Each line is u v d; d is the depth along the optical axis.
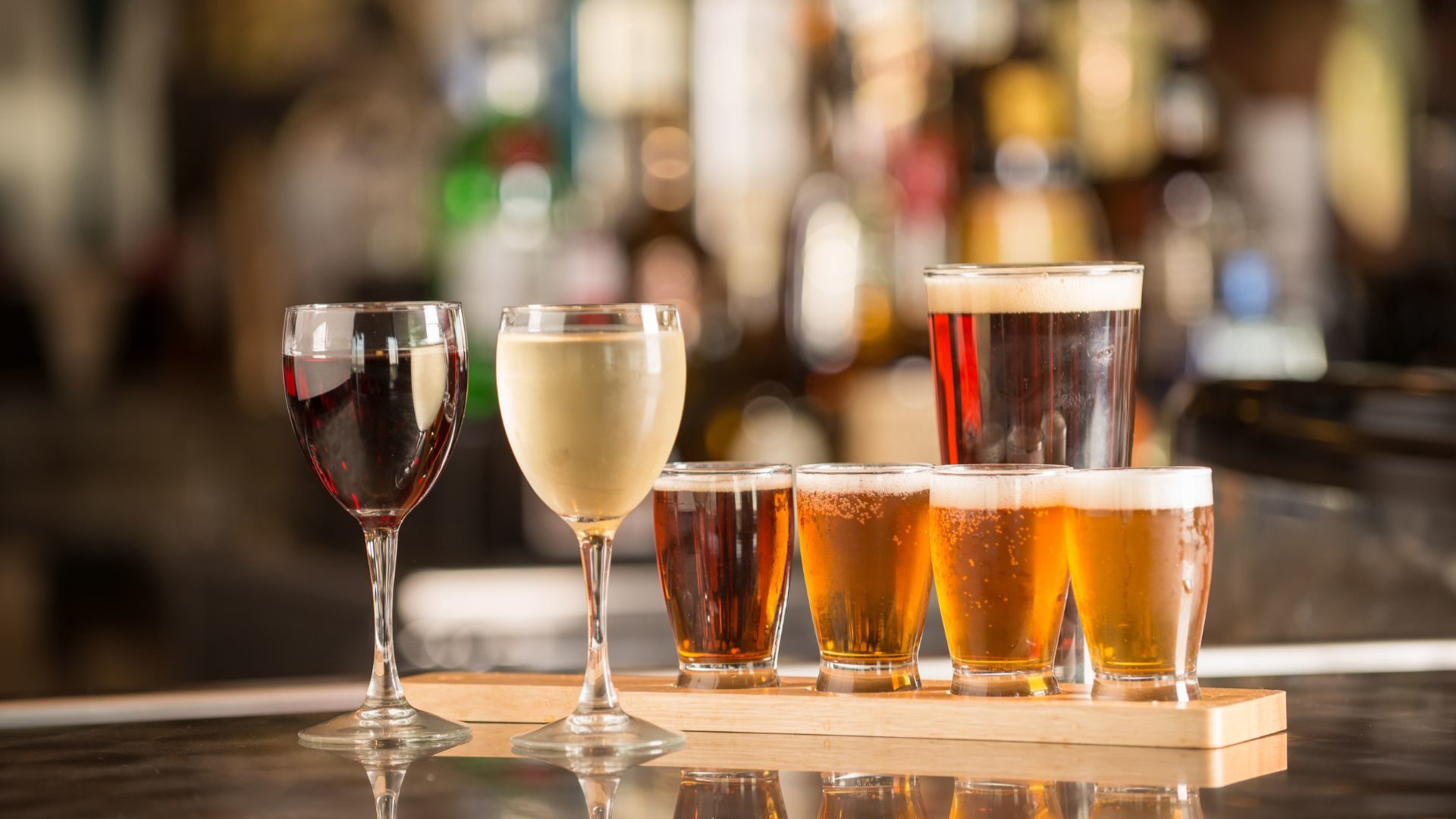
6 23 4.81
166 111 4.85
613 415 1.15
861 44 3.49
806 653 2.80
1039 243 3.45
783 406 3.47
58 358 4.84
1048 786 0.96
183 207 4.87
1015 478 1.16
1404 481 1.62
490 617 2.86
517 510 3.24
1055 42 3.64
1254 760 1.01
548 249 3.43
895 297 3.41
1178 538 1.10
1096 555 1.11
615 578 2.90
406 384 1.20
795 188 3.82
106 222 4.88
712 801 0.93
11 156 4.85
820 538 1.20
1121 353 1.26
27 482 4.74
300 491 3.66
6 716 1.22
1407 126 4.04
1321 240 4.02
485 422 3.26
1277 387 1.88
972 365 1.25
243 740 1.13
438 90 4.62
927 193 3.40
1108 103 3.62
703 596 1.22
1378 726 1.11
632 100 3.82
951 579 1.17
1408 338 4.00
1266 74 4.00
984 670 1.17
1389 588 1.62
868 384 3.38
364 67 4.70
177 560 3.81
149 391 4.85
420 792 0.96
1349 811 0.87
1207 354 3.49
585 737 1.11
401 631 2.83
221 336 4.84
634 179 3.74
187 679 3.61
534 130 3.51
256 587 3.19
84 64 4.86
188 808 0.92
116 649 4.34
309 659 2.98
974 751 1.08
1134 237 3.53
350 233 4.69
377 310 1.20
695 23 3.89
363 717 1.18
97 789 0.97
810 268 3.44
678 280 3.61
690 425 3.50
